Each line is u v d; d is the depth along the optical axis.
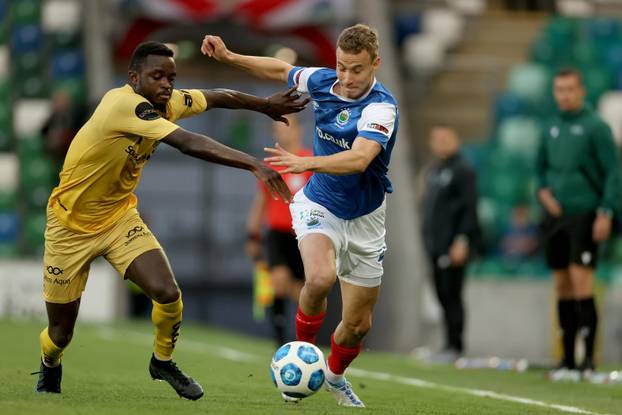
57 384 22.06
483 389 29.06
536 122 63.56
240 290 66.44
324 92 21.83
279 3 63.94
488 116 67.31
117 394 22.39
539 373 35.62
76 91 65.19
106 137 20.00
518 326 48.81
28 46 67.75
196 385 21.41
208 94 21.67
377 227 22.09
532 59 69.38
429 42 69.50
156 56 20.16
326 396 23.94
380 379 31.41
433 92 68.12
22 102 65.38
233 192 66.56
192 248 66.06
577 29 69.81
